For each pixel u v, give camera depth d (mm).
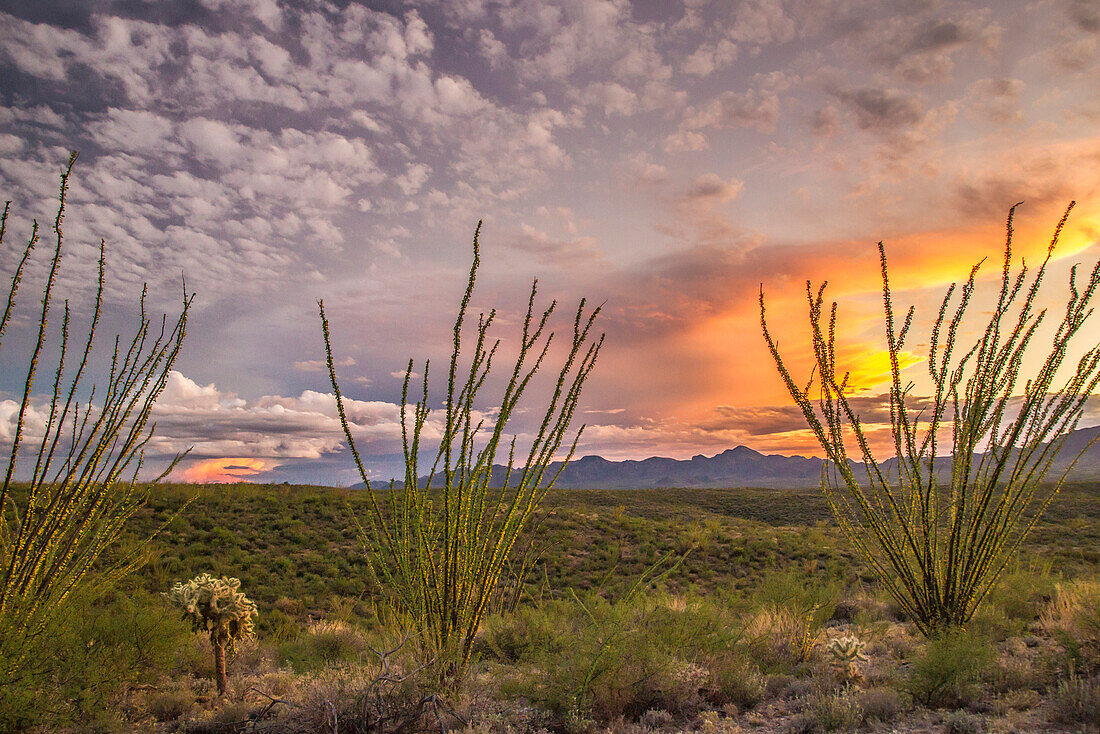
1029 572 10336
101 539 5395
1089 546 20750
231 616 6449
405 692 5070
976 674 5148
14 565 4719
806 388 7953
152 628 6469
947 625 6965
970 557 7012
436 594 5816
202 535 22484
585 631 6605
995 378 6977
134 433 5383
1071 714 4199
